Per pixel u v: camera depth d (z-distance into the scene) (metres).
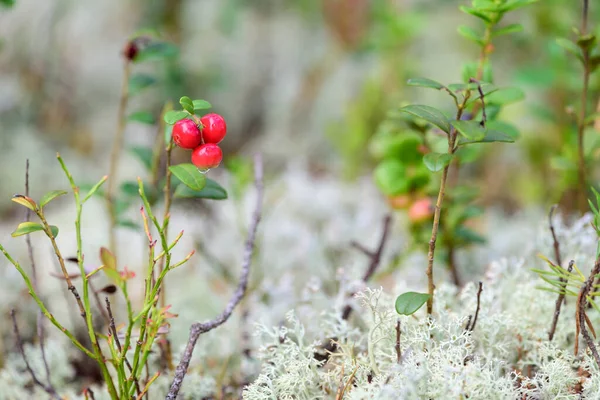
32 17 1.28
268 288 0.60
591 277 0.51
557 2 0.83
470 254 0.64
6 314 0.62
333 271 0.64
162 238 0.50
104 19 1.31
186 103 0.50
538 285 0.56
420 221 0.60
